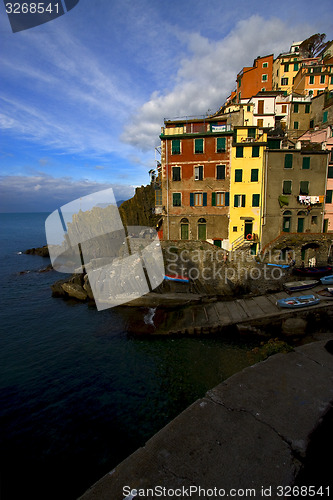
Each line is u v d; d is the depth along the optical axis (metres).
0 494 8.91
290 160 29.22
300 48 51.31
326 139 33.22
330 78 44.03
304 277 25.31
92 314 23.98
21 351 17.92
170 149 30.97
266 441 3.57
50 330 21.11
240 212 30.42
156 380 14.61
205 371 15.34
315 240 27.39
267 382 4.82
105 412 12.32
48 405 12.84
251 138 30.34
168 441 3.63
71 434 11.16
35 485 9.18
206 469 3.20
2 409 12.65
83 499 2.88
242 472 3.15
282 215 29.80
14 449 10.56
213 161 30.16
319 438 3.57
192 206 31.41
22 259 52.84
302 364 5.36
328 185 29.81
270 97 36.53
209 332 20.03
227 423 3.90
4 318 23.81
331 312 19.17
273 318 19.59
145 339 19.33
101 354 17.45
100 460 9.99
